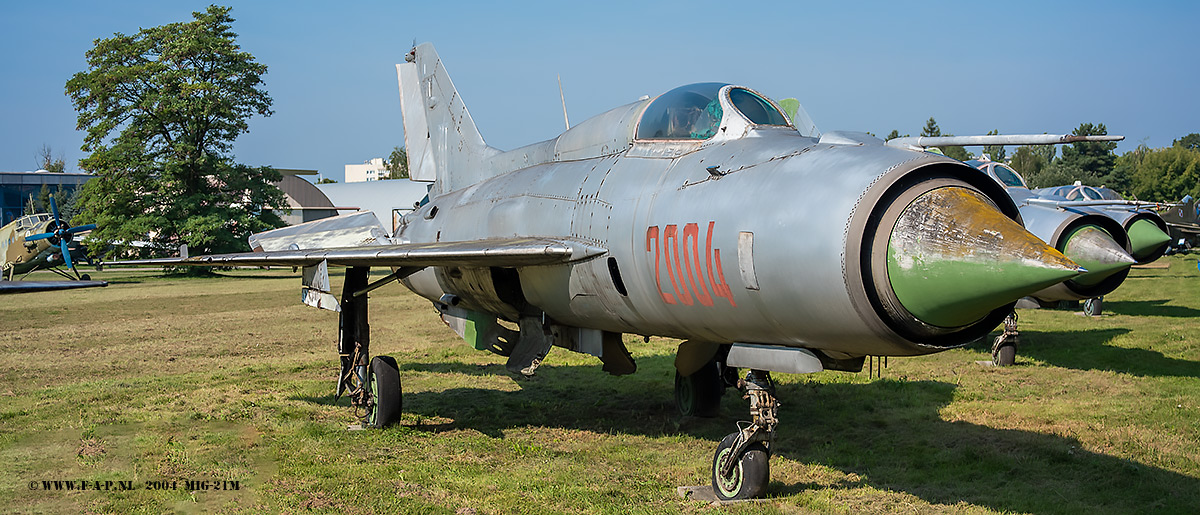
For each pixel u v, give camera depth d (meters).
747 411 9.29
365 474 6.73
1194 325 16.23
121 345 15.12
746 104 6.89
